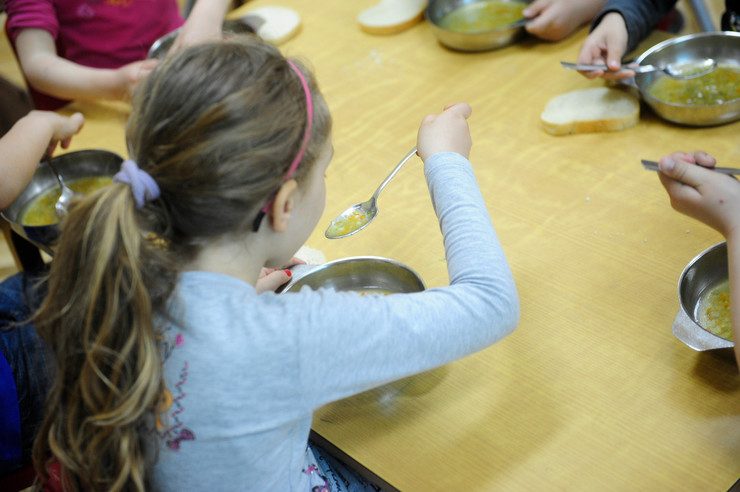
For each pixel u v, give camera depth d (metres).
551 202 1.13
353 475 0.94
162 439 0.74
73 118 1.33
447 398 0.89
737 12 1.53
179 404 0.72
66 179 1.33
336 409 0.90
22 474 1.14
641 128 1.24
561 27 1.47
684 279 0.91
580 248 1.04
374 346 0.74
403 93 1.45
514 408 0.86
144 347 0.70
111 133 1.49
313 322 0.72
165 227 0.73
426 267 1.06
